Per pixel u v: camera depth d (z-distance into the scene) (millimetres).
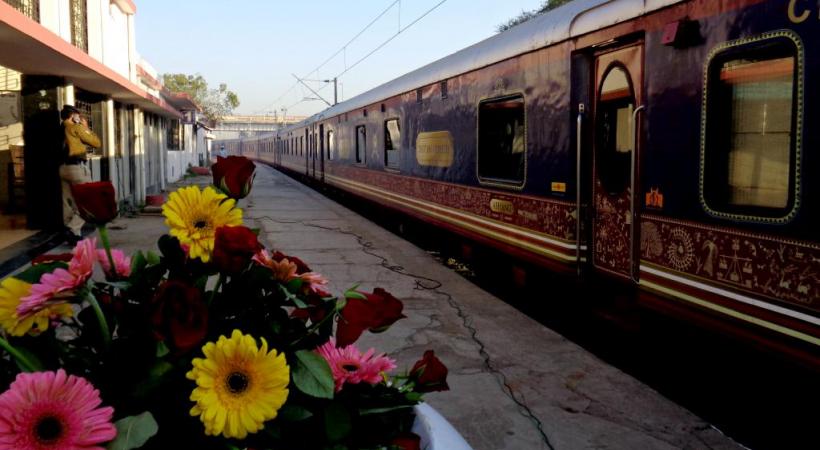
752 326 3977
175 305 1388
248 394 1364
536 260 6742
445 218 9555
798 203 3635
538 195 6621
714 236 4258
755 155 3967
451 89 9141
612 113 5566
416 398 1711
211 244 1548
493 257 8203
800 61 3633
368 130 14719
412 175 11172
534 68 6645
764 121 3900
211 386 1352
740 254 4051
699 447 3539
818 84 3529
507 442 3574
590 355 4992
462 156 8773
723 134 4219
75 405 1229
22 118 9609
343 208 16016
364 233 11492
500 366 4730
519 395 4199
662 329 4938
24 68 9016
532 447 3523
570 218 6020
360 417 1646
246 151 61469
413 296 6828
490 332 5570
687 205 4504
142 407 1440
